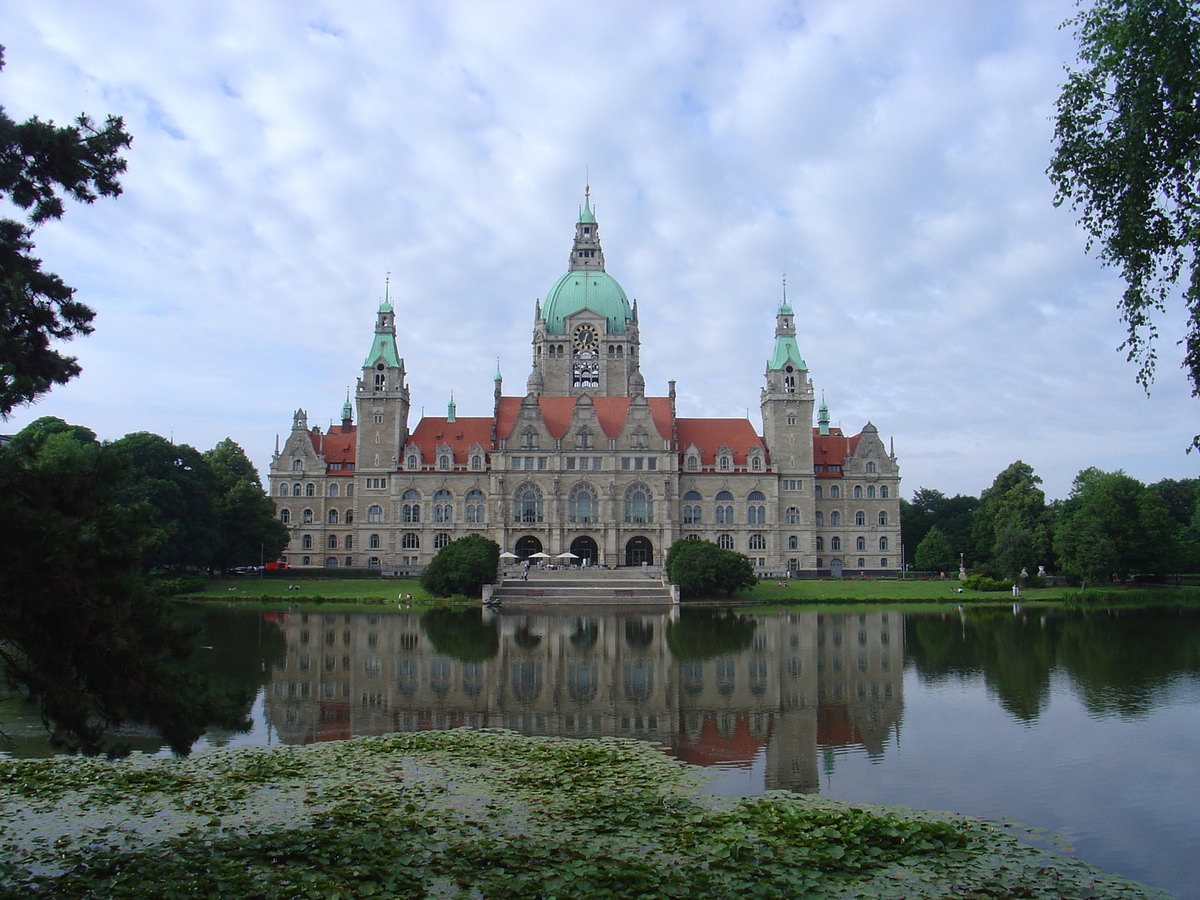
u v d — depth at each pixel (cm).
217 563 14538
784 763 3369
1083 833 2606
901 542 19562
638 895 2066
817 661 6081
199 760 3322
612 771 3186
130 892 2042
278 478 17438
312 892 2052
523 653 6494
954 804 2870
